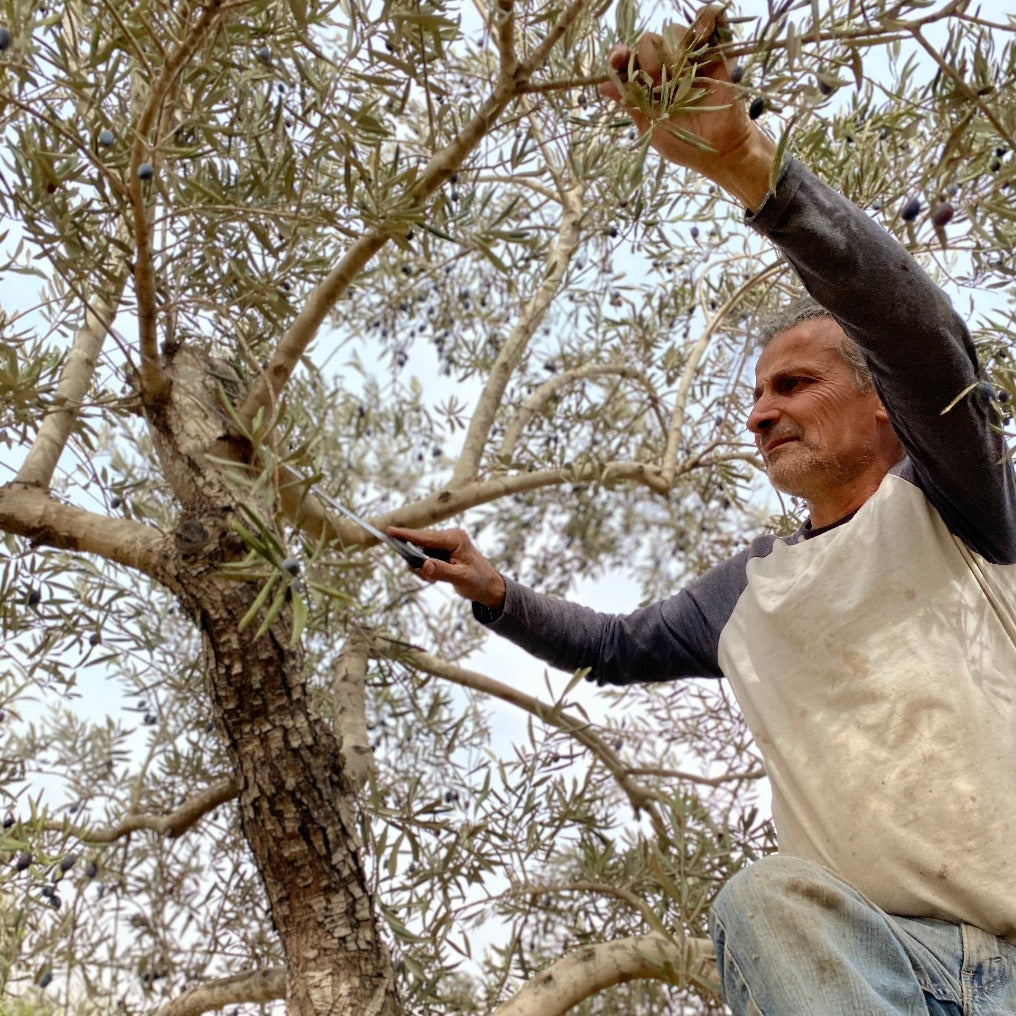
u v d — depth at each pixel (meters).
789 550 1.82
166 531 2.07
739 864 2.61
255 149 2.08
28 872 2.04
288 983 1.96
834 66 1.33
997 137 1.86
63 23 2.00
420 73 1.86
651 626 2.23
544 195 3.34
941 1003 1.35
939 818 1.43
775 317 2.05
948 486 1.55
